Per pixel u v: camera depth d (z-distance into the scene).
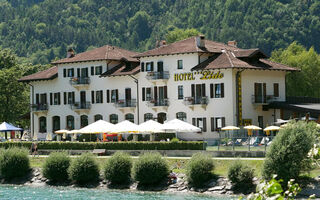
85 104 103.69
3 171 70.25
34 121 111.06
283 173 51.84
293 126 53.03
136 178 60.59
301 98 95.00
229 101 87.75
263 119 91.25
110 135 93.31
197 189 57.50
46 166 67.19
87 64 104.25
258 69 89.62
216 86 89.12
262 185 17.47
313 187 50.94
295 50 139.12
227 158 62.69
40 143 82.88
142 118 97.31
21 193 60.72
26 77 112.62
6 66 139.00
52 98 108.81
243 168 55.06
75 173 64.62
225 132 86.75
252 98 89.69
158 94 95.44
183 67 92.56
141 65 97.25
